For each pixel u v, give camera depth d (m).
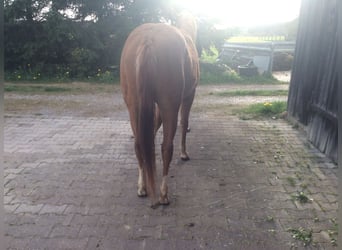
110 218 2.50
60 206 2.66
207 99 7.46
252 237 2.30
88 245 2.19
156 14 10.81
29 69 10.14
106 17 10.69
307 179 3.20
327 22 3.90
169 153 2.54
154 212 2.59
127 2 10.61
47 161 3.59
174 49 2.34
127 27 10.38
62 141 4.26
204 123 5.22
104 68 10.74
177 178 3.20
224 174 3.31
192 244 2.21
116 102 6.96
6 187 2.97
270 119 5.43
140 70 2.22
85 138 4.40
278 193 2.93
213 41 13.02
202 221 2.48
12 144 4.11
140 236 2.29
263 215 2.57
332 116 3.62
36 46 9.94
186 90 2.80
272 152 3.92
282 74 13.52
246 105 6.68
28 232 2.31
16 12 9.64
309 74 4.41
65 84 9.27
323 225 2.44
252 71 11.64
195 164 3.55
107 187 3.00
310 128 4.35
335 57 3.68
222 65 11.73
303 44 4.66
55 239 2.24
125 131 4.74
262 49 13.45
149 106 2.27
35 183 3.06
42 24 9.91
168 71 2.29
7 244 2.18
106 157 3.72
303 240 2.26
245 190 2.98
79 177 3.20
